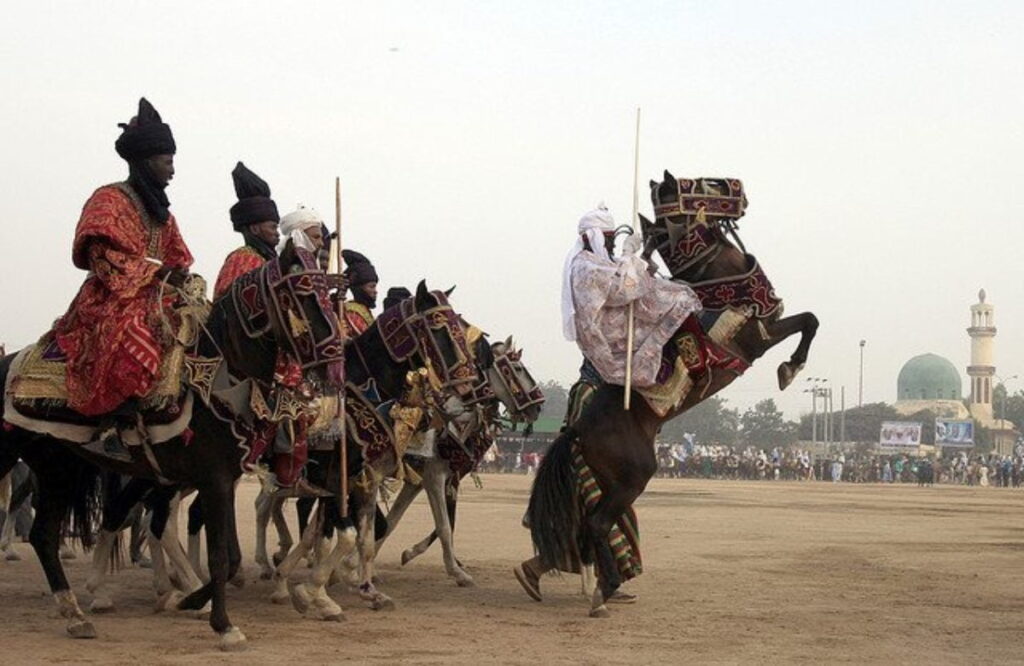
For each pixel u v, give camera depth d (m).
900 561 19.28
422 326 12.91
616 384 13.54
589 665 10.23
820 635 11.93
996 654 11.05
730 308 14.41
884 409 171.38
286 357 11.09
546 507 13.62
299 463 11.69
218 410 10.62
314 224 13.68
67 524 11.95
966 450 133.75
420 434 15.16
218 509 10.70
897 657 10.83
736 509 35.44
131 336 10.25
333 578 14.59
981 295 191.88
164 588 12.70
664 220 14.73
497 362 16.45
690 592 15.09
